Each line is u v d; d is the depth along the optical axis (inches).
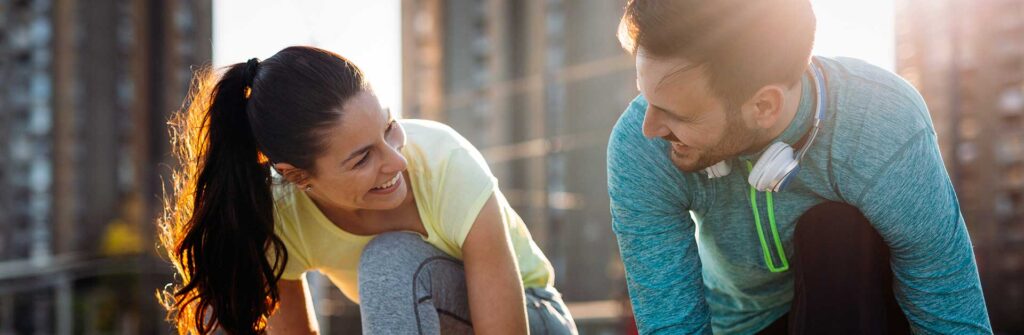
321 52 56.1
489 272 61.5
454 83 1765.5
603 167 1535.4
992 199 1278.3
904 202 56.8
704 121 52.2
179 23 1765.5
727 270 66.9
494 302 61.1
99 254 1418.6
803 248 59.2
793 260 63.1
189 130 61.8
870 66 57.4
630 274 63.5
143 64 1702.8
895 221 57.6
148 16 1720.0
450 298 62.2
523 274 68.3
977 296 61.2
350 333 492.1
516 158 1651.1
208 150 60.6
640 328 63.9
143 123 1695.4
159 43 1733.5
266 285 64.4
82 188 1581.0
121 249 1497.3
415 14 1831.9
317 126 54.1
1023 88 1246.9
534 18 1657.2
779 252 63.1
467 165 61.9
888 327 61.3
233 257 62.2
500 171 1663.4
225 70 60.0
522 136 1670.8
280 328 69.7
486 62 1732.3
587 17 1593.3
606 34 1558.8
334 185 56.8
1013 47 1264.8
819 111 55.5
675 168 60.1
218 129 59.8
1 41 1556.3
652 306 62.9
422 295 59.1
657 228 62.1
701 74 50.2
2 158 1541.6
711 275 70.7
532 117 1638.8
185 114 62.6
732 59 49.9
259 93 56.2
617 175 61.7
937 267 59.4
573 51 1610.5
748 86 50.8
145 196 1668.3
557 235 1546.5
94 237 1571.1
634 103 61.3
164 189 65.7
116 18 1652.3
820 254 58.9
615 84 1524.4
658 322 62.8
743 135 53.4
